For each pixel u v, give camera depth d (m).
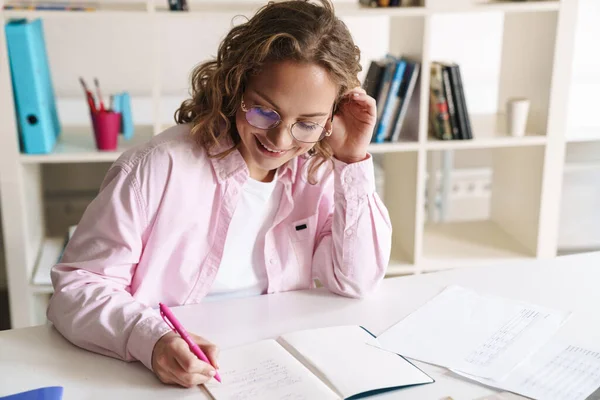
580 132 2.54
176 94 2.74
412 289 1.36
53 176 2.72
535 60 2.40
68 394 1.00
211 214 1.31
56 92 2.66
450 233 2.69
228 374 1.04
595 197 3.16
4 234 2.16
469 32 2.87
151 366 1.04
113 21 2.61
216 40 2.70
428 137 2.37
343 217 1.35
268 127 1.14
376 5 2.20
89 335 1.11
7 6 2.07
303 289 1.39
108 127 2.15
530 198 2.48
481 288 1.36
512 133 2.37
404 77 2.25
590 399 0.98
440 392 1.01
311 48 1.11
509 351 1.11
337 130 1.34
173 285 1.31
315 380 1.02
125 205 1.22
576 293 1.34
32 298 2.22
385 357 1.09
